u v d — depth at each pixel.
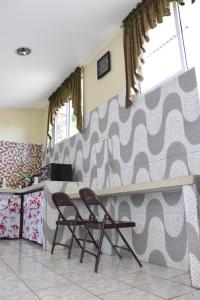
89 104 4.05
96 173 3.67
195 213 1.78
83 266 2.49
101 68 3.76
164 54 2.85
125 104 3.14
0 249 3.52
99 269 2.36
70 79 4.45
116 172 3.24
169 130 2.55
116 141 3.31
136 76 2.99
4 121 5.64
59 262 2.68
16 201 4.72
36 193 4.00
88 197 2.56
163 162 2.58
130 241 2.88
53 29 3.30
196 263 1.77
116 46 3.52
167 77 2.74
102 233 2.39
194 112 2.33
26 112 5.88
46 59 3.95
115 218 3.14
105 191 2.77
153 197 2.65
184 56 2.59
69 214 3.68
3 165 5.39
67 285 1.91
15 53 3.73
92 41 3.64
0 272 2.29
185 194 1.85
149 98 2.85
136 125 2.99
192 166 2.29
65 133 4.89
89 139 3.95
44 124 5.95
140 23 2.98
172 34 2.77
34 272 2.28
